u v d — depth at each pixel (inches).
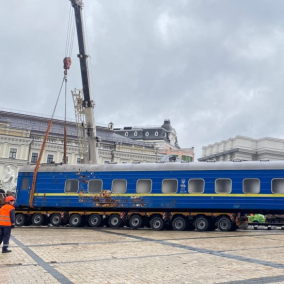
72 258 412.8
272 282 297.9
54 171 941.2
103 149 2380.7
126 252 463.5
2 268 350.3
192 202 801.6
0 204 948.6
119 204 863.7
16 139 2166.6
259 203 748.6
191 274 329.1
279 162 763.4
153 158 2468.0
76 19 1009.5
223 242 578.2
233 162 799.7
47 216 951.6
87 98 1031.6
